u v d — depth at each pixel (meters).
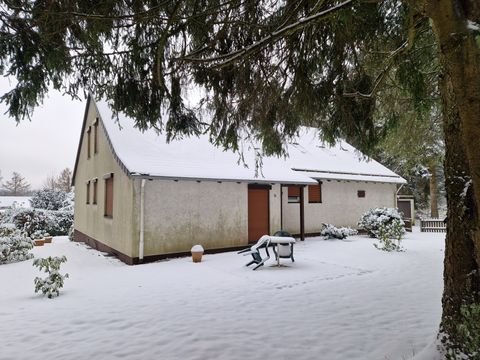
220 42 4.18
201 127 5.02
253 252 8.44
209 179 10.11
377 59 4.68
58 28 3.24
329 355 3.53
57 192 25.09
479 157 1.99
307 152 16.91
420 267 8.16
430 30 4.32
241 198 11.61
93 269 8.91
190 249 10.38
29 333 4.32
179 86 4.39
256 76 4.57
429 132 7.93
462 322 2.87
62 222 20.66
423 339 3.86
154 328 4.40
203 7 3.57
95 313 5.04
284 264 8.73
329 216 15.57
